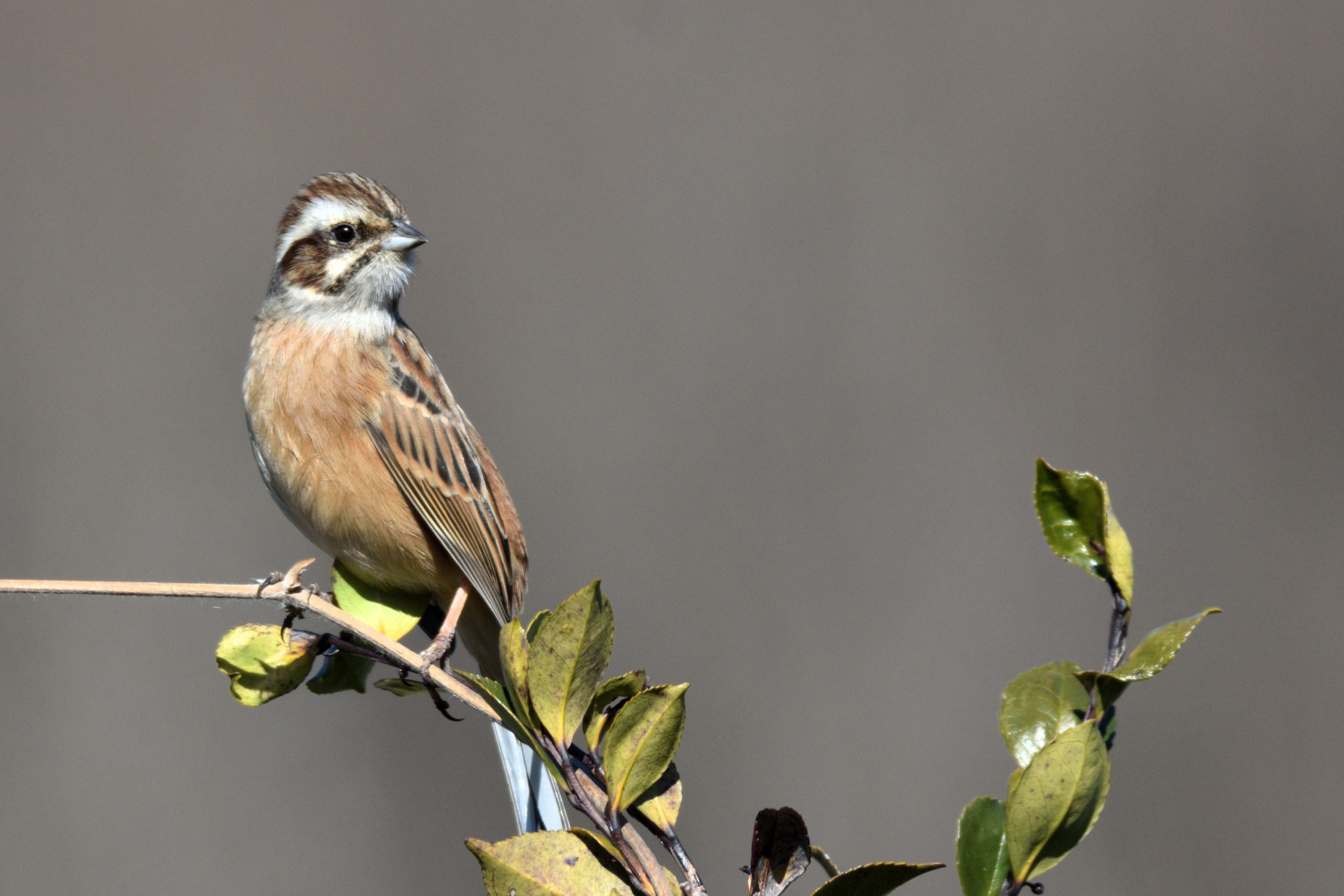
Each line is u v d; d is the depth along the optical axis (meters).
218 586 5.56
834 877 4.46
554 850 4.69
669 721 4.95
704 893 4.89
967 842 4.92
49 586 5.15
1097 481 5.25
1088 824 4.71
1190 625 4.95
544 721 5.06
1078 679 5.02
